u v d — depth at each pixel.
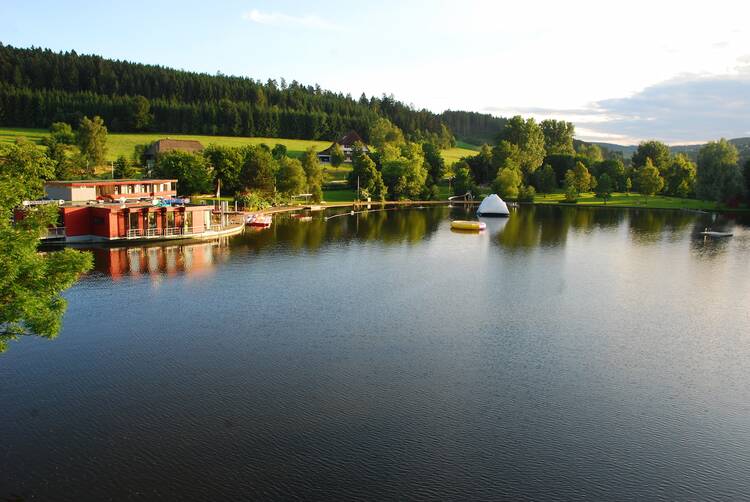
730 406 38.00
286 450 31.08
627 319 56.88
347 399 37.28
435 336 50.25
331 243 98.88
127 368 41.50
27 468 28.95
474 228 119.19
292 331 50.53
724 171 165.12
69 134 183.50
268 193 147.62
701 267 83.00
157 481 28.16
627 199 196.12
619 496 28.08
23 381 38.94
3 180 32.41
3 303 28.03
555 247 100.06
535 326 53.94
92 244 86.62
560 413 36.28
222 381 39.62
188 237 94.38
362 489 27.94
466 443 32.31
